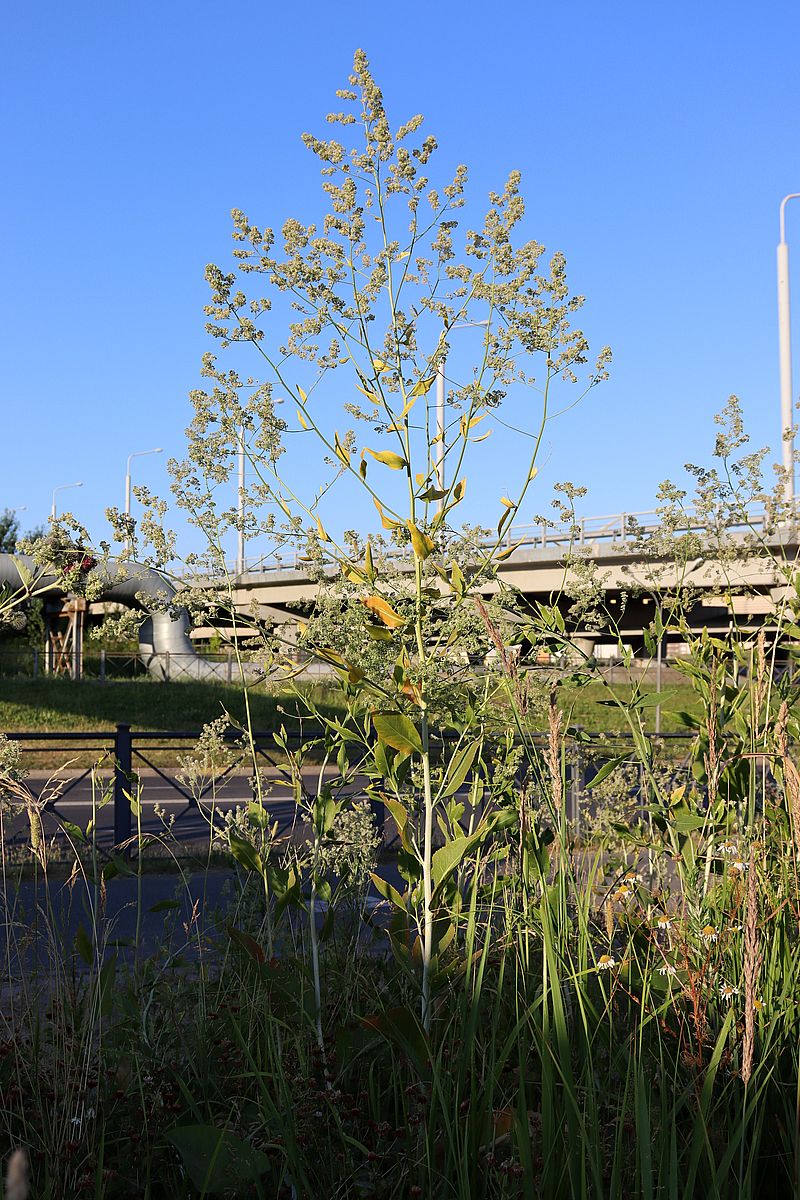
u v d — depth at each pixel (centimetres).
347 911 411
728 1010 277
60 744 1697
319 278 337
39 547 324
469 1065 277
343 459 333
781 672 420
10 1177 105
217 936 421
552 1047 267
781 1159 260
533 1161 251
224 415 344
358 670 320
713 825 355
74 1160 275
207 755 404
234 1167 253
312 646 335
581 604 388
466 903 346
